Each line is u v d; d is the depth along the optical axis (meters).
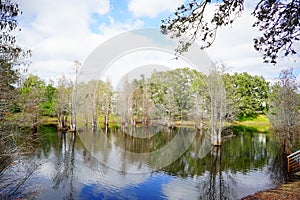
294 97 14.13
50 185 7.67
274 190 7.79
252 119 34.06
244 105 32.59
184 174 9.62
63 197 6.77
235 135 20.05
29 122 5.72
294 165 10.75
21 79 5.52
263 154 13.78
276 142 17.09
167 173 9.56
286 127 13.95
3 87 4.82
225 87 16.86
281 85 14.97
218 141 15.70
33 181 7.63
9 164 4.90
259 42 2.58
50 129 21.31
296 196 6.94
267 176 9.55
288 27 2.36
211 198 7.12
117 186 7.85
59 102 21.34
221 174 9.84
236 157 12.98
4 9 4.09
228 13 2.52
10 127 5.12
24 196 5.96
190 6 2.54
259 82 35.31
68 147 13.97
